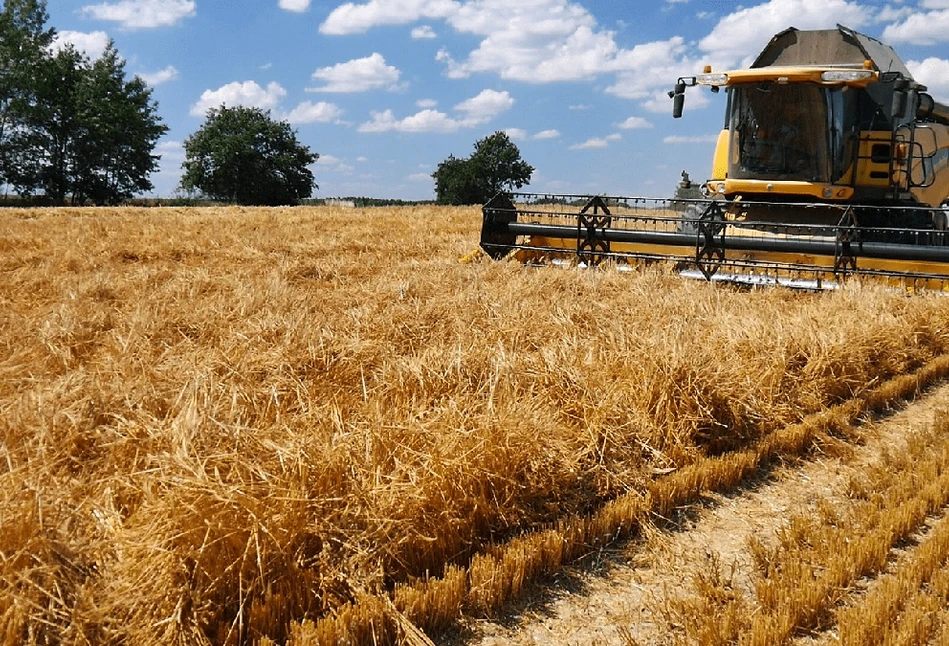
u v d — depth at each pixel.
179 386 5.16
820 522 4.38
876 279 10.24
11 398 5.18
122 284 10.27
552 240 12.81
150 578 3.13
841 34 12.25
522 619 3.57
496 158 92.31
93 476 4.00
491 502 4.20
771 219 12.01
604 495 4.67
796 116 11.53
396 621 3.31
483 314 8.09
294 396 5.34
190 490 3.39
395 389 5.41
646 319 8.16
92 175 68.75
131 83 70.88
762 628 3.26
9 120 66.38
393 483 3.89
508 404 4.75
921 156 12.15
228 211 31.06
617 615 3.61
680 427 5.29
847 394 6.61
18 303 8.96
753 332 7.00
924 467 4.93
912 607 3.42
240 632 3.07
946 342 8.16
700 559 4.09
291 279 11.77
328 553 3.55
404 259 14.50
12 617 2.83
